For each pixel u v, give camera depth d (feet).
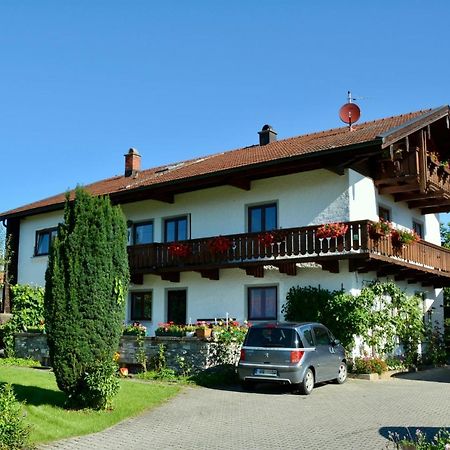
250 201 71.31
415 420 36.17
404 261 65.57
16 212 96.02
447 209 79.20
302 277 65.92
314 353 47.88
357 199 64.85
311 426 34.53
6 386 32.71
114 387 37.88
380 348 64.49
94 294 37.35
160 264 74.08
